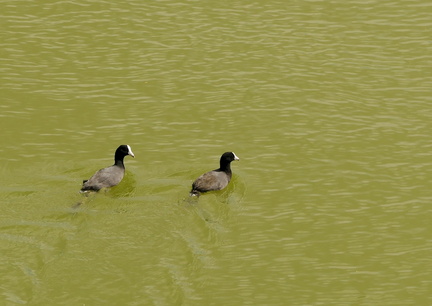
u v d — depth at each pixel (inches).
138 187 1133.7
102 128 1302.9
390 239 1067.9
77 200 1081.4
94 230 1020.5
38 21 1641.2
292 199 1144.2
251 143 1277.1
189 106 1375.5
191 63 1509.6
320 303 952.9
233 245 1041.5
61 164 1192.8
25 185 1120.8
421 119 1350.9
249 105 1381.6
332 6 1739.7
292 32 1627.7
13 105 1355.8
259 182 1181.1
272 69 1496.1
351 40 1603.1
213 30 1627.7
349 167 1219.9
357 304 954.1
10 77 1441.9
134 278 949.2
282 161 1232.8
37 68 1476.4
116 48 1553.9
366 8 1733.5
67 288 924.6
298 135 1300.4
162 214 1068.5
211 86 1438.2
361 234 1075.9
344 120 1346.0
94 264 962.7
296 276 995.9
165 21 1657.2
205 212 1085.1
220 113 1357.0
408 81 1466.5
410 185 1178.6
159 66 1497.3
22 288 916.6
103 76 1459.2
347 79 1470.2
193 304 930.7
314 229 1082.7
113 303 910.4
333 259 1029.2
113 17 1667.1
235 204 1125.7
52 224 1026.1
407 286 985.5
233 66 1503.4
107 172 1125.7
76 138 1272.1
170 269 968.9
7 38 1572.3
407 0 1766.7
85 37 1588.3
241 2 1747.0
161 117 1341.0
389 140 1290.6
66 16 1664.6
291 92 1424.7
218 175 1146.7
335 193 1159.6
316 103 1392.7
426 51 1566.2
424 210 1123.3
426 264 1022.4
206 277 976.3
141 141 1270.9
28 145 1243.8
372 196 1153.4
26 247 979.3
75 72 1469.0
